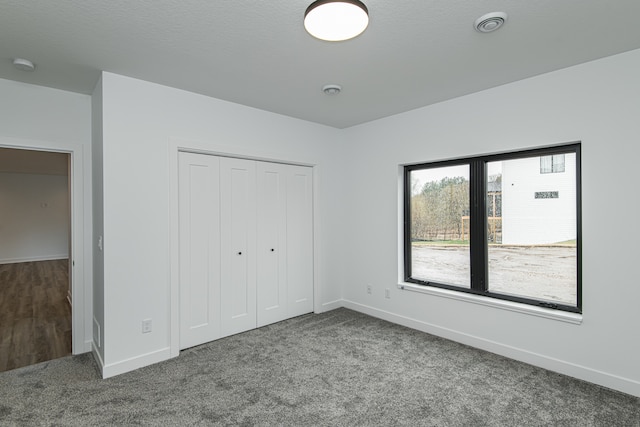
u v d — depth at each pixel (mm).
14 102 2707
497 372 2586
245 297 3480
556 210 2711
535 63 2438
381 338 3279
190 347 3062
